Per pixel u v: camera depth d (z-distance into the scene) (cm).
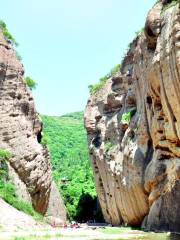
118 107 4450
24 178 3594
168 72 2491
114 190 3988
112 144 4231
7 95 3678
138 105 3525
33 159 3769
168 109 2612
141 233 2602
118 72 4534
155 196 2934
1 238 1966
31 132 3959
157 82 2767
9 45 3919
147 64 2994
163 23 2703
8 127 3566
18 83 3866
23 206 3173
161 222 2762
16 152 3544
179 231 2516
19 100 3831
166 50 2516
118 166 3850
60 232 2534
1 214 2692
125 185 3559
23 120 3838
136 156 3359
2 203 2902
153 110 2997
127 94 4022
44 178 4019
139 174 3288
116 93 4491
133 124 3628
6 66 3738
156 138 2962
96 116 4859
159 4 2855
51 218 3725
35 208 3728
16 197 3206
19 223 2688
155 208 2888
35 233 2328
